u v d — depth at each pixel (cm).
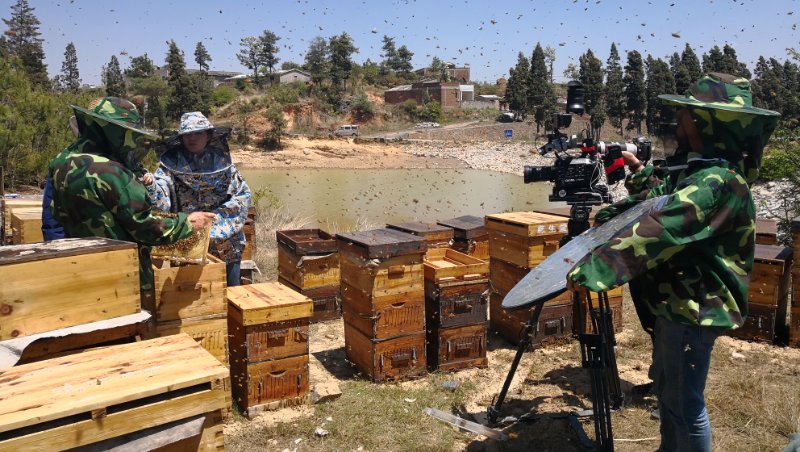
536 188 3325
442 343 551
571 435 438
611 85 6962
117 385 238
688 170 330
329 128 8200
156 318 423
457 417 465
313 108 8231
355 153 6303
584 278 313
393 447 423
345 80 9694
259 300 484
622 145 531
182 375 248
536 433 441
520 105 8594
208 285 438
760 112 308
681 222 303
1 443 210
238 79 10125
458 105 9744
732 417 459
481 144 6900
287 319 473
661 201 344
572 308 636
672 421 338
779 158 992
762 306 624
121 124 382
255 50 10506
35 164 1873
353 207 2244
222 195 533
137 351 279
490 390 519
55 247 327
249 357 463
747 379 518
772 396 488
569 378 543
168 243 402
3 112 1817
